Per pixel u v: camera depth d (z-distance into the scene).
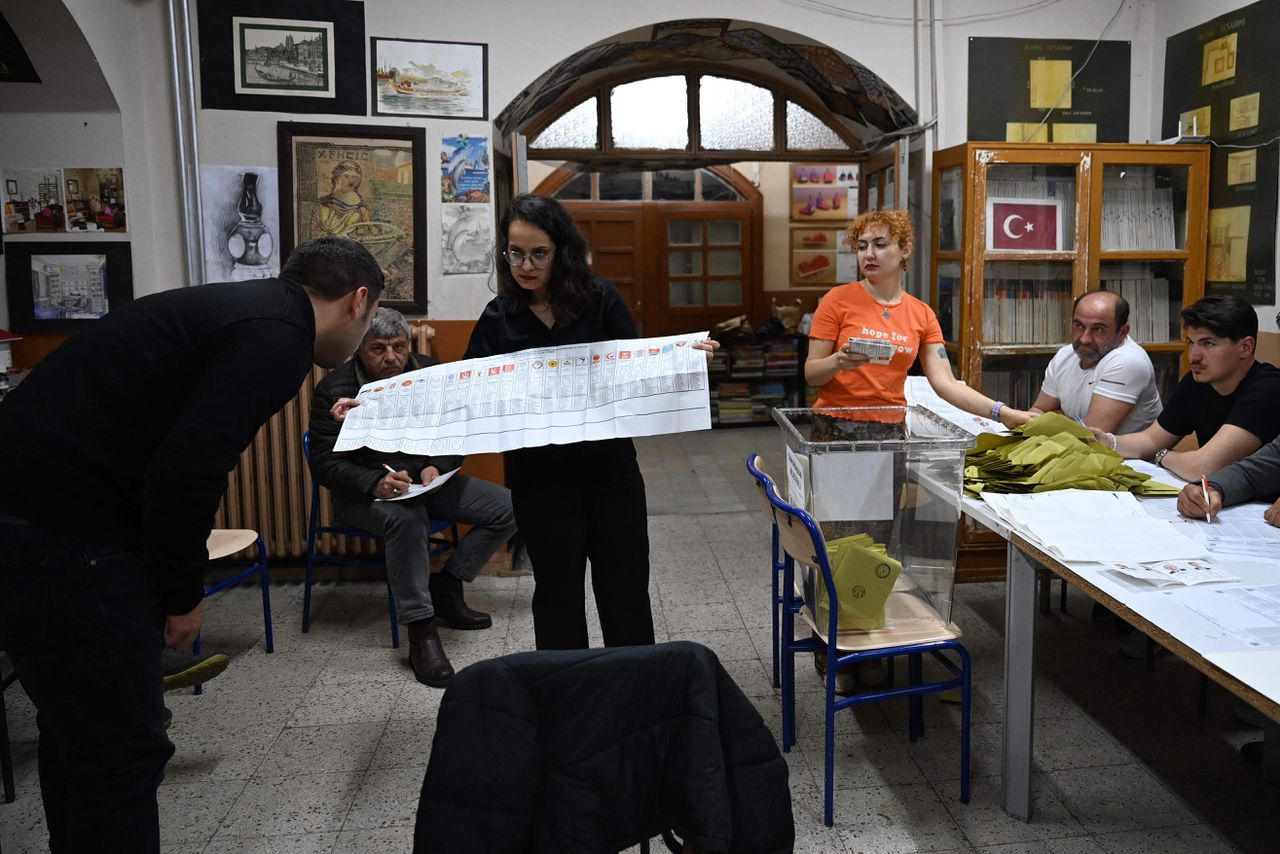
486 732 1.26
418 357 3.25
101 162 3.66
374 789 2.35
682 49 4.41
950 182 3.93
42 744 1.70
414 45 3.78
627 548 2.28
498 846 1.23
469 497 3.26
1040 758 2.43
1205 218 3.80
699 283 8.34
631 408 2.06
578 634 2.28
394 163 3.81
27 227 3.67
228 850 2.10
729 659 3.06
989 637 3.23
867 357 2.62
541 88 4.03
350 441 2.15
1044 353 3.85
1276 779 2.27
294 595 3.79
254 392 1.51
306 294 1.64
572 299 2.18
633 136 4.79
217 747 2.57
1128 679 2.88
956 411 3.22
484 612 3.55
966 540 3.76
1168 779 2.32
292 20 3.71
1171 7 3.96
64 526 1.51
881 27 4.03
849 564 2.16
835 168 8.26
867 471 2.21
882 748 2.50
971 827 2.14
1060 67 4.09
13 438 1.48
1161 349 3.90
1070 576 1.84
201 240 3.75
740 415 7.73
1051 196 3.81
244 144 3.74
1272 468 2.25
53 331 3.72
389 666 3.10
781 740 2.54
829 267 8.38
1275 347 3.46
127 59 3.64
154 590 1.60
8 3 3.18
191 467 1.45
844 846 2.07
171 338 1.52
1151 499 2.35
